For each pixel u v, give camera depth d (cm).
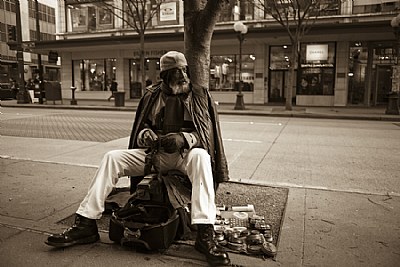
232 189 488
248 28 2214
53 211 398
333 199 454
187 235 326
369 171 632
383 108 2184
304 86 2450
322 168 653
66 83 3181
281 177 582
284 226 360
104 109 2139
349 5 2303
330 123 1455
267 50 2534
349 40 2325
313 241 324
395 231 350
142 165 335
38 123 1373
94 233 313
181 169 329
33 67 4691
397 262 286
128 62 3019
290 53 2492
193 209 296
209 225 294
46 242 299
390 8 2255
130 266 276
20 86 2578
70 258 289
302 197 461
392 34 2078
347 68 2358
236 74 2631
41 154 743
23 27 4662
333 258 292
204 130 335
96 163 655
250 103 2570
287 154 787
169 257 291
